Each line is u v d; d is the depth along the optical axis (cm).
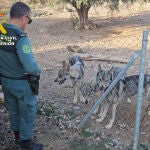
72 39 1017
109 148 418
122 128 469
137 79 481
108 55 837
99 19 1280
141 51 384
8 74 357
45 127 464
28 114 367
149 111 503
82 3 1070
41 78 671
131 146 423
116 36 1041
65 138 439
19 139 384
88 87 544
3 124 466
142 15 1330
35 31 1104
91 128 466
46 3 1234
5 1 1583
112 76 460
